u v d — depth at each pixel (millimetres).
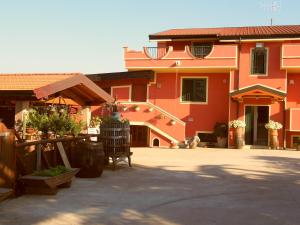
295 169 15383
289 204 9109
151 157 18922
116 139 14398
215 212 8250
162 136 26625
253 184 11758
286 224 7406
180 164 16312
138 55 28172
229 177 13055
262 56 26844
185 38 29109
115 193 10016
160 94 28828
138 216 7824
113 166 14219
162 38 29469
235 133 26344
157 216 7848
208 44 29172
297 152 23328
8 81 12570
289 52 25781
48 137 12281
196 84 28516
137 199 9367
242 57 27062
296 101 26953
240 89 26781
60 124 12406
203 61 27188
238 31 28859
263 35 26391
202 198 9633
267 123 26578
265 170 14930
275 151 23797
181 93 28625
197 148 25688
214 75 28188
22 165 9547
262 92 25859
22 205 8398
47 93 11703
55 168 10328
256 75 26734
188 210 8383
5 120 14961
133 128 27953
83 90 14992
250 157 19734
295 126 25641
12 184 8945
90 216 7734
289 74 27141
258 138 26859
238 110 26938
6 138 8914
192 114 28406
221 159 18531
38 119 12172
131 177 12664
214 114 28047
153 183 11617
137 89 29031
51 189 9469
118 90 29047
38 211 7969
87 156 12297
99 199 9258
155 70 28391
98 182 11586
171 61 27641
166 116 26594
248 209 8555
